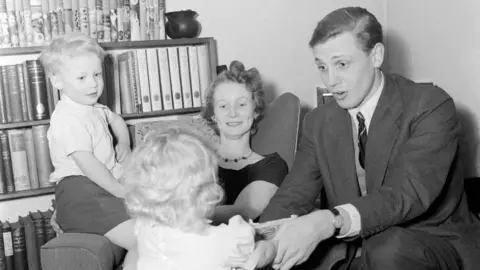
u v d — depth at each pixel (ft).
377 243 5.44
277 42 11.98
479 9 9.57
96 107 8.29
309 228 5.25
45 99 9.44
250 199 7.14
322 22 5.96
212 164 5.07
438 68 10.74
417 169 5.48
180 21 10.34
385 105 5.96
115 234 6.61
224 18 11.49
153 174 4.83
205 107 8.00
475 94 9.83
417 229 5.86
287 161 7.68
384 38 12.40
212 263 4.84
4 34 9.37
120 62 9.98
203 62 10.48
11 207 10.29
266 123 8.00
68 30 9.62
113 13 10.00
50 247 6.10
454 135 5.74
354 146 6.44
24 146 9.47
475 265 5.61
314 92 12.36
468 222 6.19
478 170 9.84
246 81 7.66
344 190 6.31
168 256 4.90
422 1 11.07
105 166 7.43
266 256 4.97
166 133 5.21
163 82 10.21
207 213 4.97
